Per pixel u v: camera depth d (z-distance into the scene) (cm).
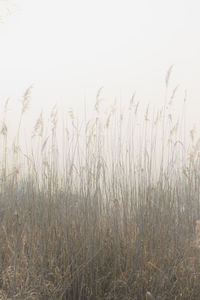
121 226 343
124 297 286
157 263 300
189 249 312
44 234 311
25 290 275
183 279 302
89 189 339
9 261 297
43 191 344
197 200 366
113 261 316
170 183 367
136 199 353
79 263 307
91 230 313
